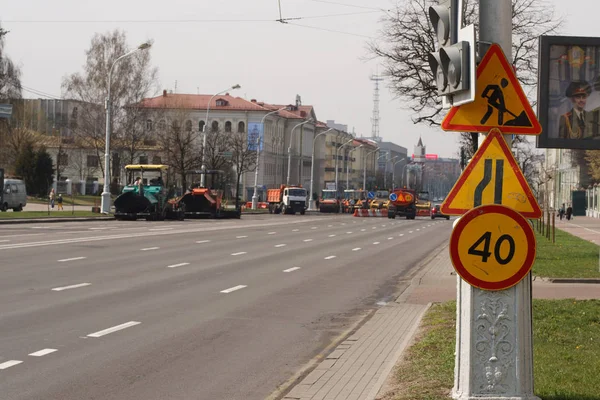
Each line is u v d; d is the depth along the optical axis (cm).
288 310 1523
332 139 18025
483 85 688
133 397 844
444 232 5250
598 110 1330
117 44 8694
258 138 10706
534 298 1638
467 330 685
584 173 9912
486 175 688
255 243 3469
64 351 1064
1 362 987
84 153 10506
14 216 5428
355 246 3562
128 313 1404
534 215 686
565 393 776
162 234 3888
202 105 13788
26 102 10562
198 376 951
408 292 1867
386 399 791
